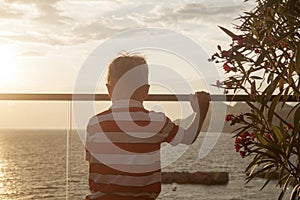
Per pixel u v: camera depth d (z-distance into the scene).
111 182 2.23
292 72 2.23
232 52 2.31
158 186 2.26
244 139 2.34
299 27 2.19
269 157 2.30
